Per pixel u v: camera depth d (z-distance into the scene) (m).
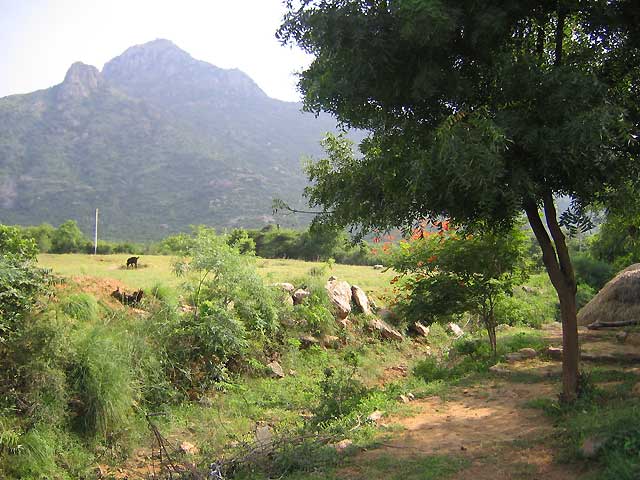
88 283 12.54
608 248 24.77
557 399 8.34
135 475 8.14
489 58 6.83
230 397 11.17
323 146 9.12
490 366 11.37
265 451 7.31
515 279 12.13
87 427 8.76
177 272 12.38
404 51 6.67
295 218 93.19
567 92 6.16
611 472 5.13
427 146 6.88
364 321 16.66
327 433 7.74
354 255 41.69
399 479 6.01
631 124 6.06
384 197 7.71
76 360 9.08
